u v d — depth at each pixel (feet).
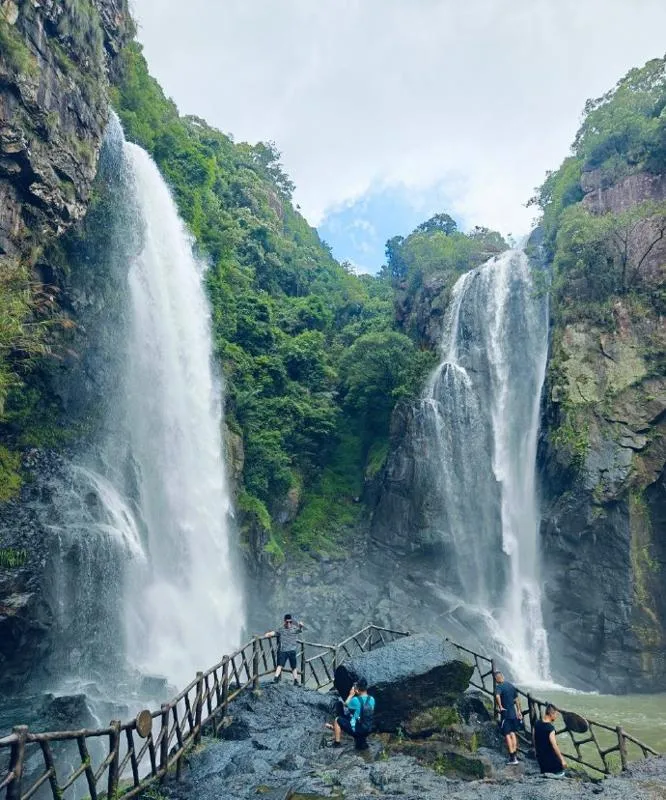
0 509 57.31
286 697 42.52
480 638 99.09
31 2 62.59
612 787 28.19
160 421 92.48
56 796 20.65
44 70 64.18
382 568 115.03
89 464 75.10
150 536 84.12
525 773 33.09
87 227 77.71
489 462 117.80
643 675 80.38
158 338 96.07
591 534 90.07
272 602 104.27
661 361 95.76
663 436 91.25
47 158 63.93
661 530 88.48
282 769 31.04
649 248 103.40
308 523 126.52
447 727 36.86
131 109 112.27
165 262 103.40
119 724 25.59
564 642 90.17
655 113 127.85
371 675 38.14
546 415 105.70
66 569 58.49
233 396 119.34
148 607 75.41
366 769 30.19
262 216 201.67
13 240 61.36
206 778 30.01
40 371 68.49
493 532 111.24
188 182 130.21
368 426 142.20
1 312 57.82
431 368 133.08
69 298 73.05
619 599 84.64
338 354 160.04
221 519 100.17
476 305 137.08
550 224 139.85
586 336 105.19
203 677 36.94
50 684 54.29
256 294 155.02
